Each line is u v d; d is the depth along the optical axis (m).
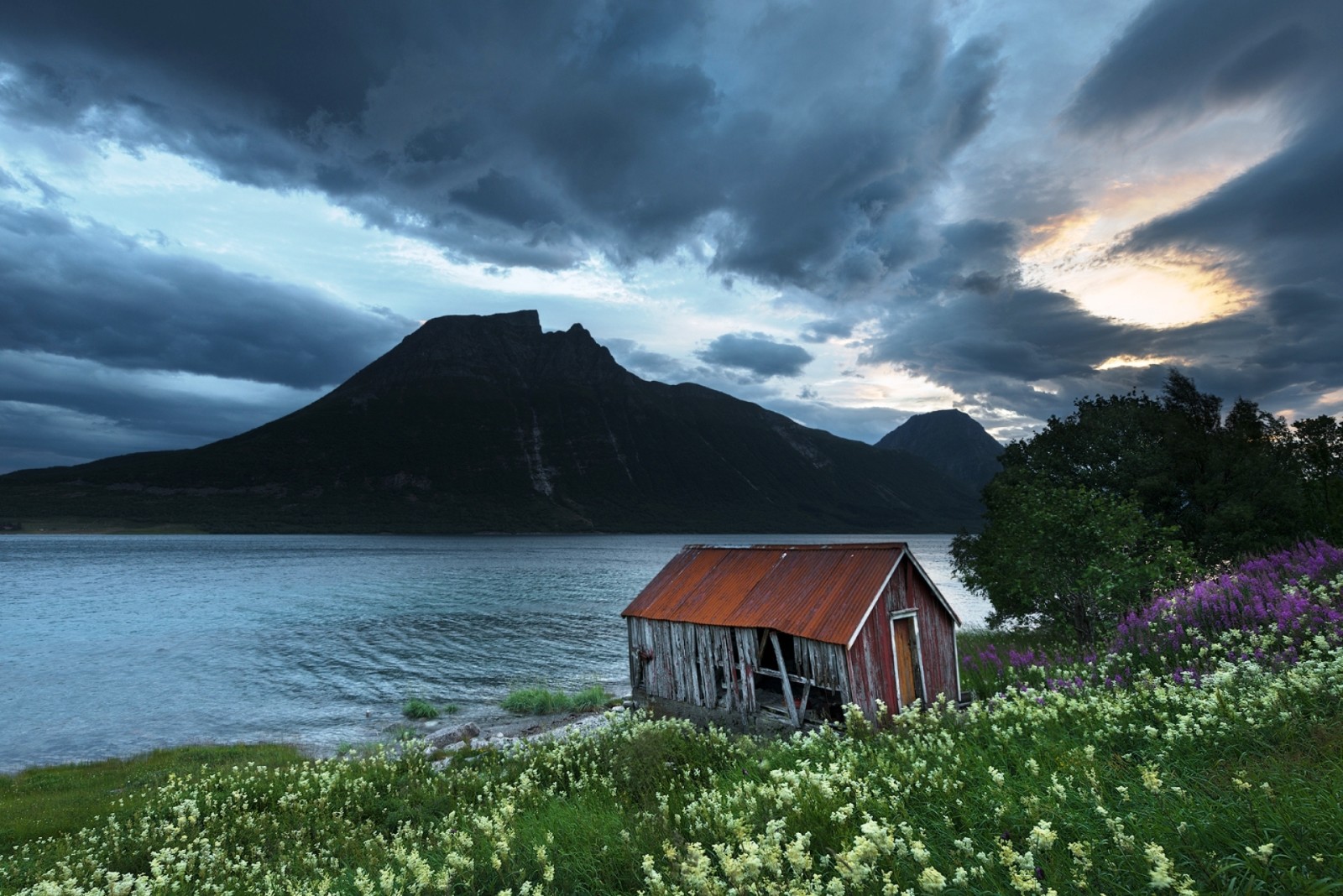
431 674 50.53
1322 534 20.97
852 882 4.77
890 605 21.48
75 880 10.24
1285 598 11.44
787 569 24.70
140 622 76.75
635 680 27.86
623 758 14.62
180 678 49.94
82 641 65.12
